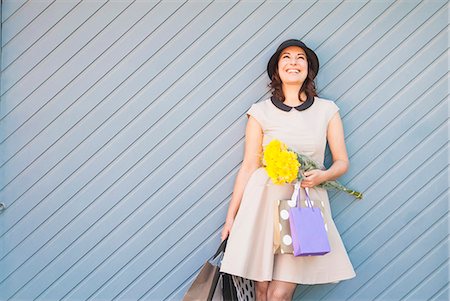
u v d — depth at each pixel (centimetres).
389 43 390
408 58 390
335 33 390
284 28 389
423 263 392
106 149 390
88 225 391
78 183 391
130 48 389
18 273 391
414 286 392
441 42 390
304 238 322
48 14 388
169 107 390
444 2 390
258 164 360
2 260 391
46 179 390
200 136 391
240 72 390
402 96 391
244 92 390
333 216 392
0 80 388
